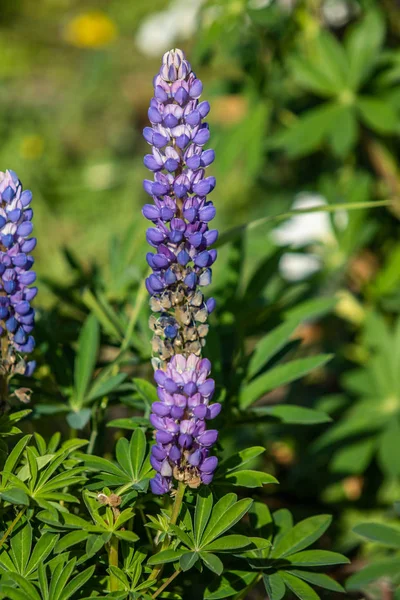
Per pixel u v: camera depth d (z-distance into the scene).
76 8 6.07
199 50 2.00
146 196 3.68
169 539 1.32
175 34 3.36
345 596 1.62
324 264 2.20
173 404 1.28
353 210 2.16
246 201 3.33
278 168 2.64
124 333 1.61
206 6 2.07
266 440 2.07
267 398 2.47
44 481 1.33
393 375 1.96
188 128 1.31
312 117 2.03
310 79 2.05
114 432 1.76
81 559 1.32
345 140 1.98
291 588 1.34
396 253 2.15
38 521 1.36
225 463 1.37
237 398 1.51
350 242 2.16
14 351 1.37
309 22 2.17
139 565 1.32
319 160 2.54
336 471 1.86
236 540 1.31
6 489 1.32
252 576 1.36
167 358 1.31
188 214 1.30
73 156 4.13
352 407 2.08
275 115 2.31
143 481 1.34
